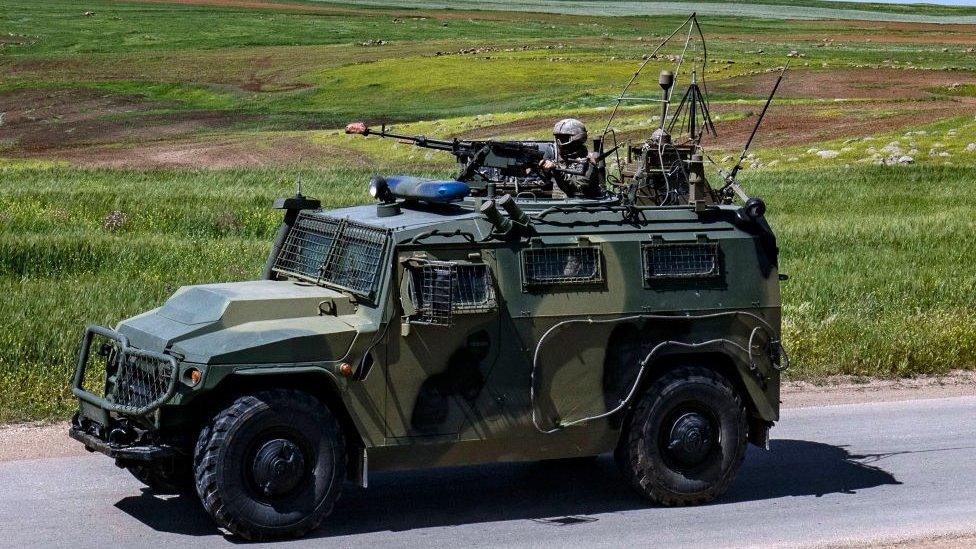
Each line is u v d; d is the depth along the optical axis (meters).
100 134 69.19
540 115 65.81
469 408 8.82
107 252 20.34
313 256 9.41
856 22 192.00
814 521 9.34
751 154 51.16
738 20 188.88
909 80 87.06
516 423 8.95
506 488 10.15
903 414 13.16
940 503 9.94
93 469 10.30
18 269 19.36
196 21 151.00
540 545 8.60
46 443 11.05
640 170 10.02
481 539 8.70
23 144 64.12
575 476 10.59
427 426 8.70
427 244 8.73
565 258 9.09
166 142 64.12
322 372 8.36
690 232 9.52
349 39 135.50
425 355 8.66
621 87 83.38
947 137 53.56
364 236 8.89
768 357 9.66
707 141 55.59
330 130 67.38
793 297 18.67
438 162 51.81
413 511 9.40
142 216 26.36
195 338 8.29
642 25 172.25
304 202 9.86
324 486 8.44
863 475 10.79
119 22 146.00
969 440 12.09
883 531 9.11
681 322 9.37
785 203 35.78
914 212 33.94
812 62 103.69
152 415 8.35
